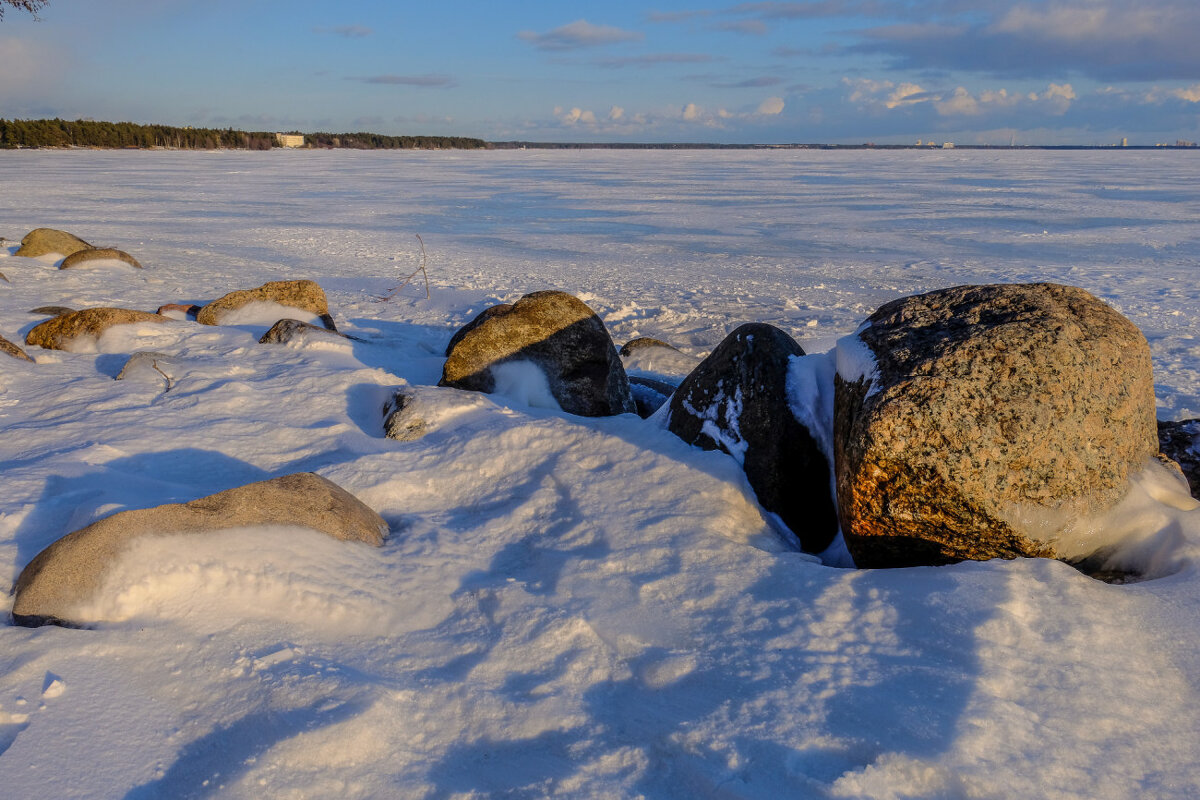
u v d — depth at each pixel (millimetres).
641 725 2180
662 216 26875
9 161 64812
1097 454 2859
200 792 1896
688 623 2607
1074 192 37375
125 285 10617
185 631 2498
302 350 6320
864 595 2629
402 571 2982
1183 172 59312
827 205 31156
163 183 39312
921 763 1891
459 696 2316
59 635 2416
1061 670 2188
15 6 14703
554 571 2990
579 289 13344
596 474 3711
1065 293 3328
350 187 39844
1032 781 1849
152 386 5223
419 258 16641
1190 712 2061
